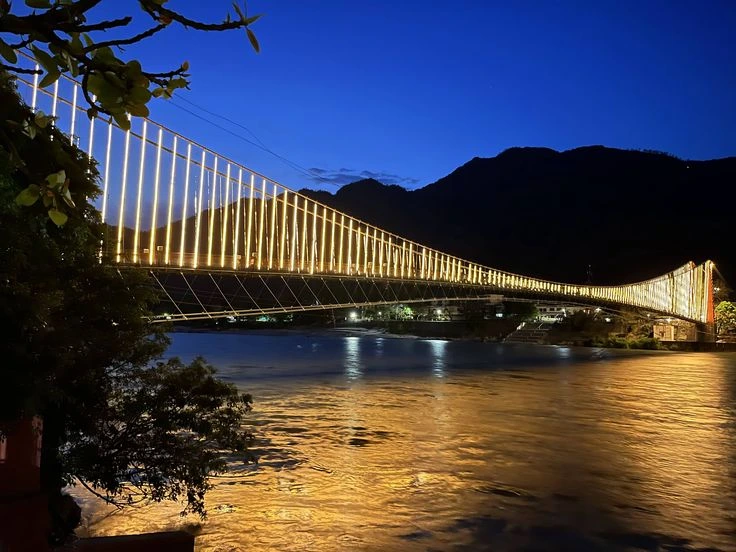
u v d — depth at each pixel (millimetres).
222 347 85750
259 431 21375
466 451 18703
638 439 21594
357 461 16922
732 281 193500
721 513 12945
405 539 10938
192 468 7125
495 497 13750
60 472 6508
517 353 83625
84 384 6387
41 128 2270
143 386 7316
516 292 85625
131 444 6996
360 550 10312
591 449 19531
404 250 65625
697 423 25766
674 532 11727
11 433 4574
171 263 37031
